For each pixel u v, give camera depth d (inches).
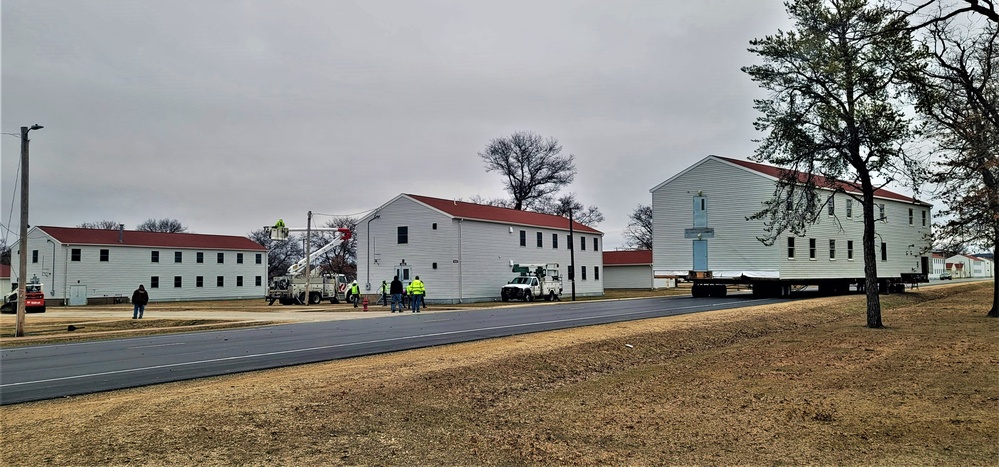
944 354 615.5
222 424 341.7
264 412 366.3
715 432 366.3
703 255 1628.9
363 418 368.2
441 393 440.1
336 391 422.0
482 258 1950.1
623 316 1050.1
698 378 523.8
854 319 1040.2
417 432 353.1
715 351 694.5
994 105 654.5
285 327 1003.9
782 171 999.6
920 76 709.9
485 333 808.9
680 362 617.9
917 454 323.9
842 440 348.5
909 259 1940.2
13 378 508.1
